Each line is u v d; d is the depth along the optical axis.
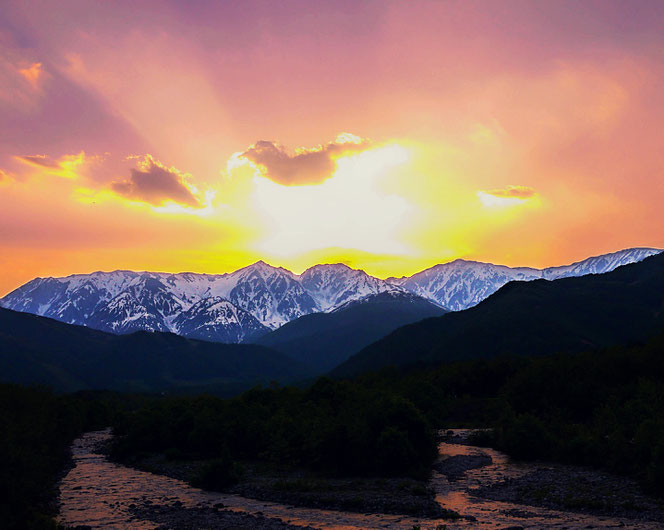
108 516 41.44
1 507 39.22
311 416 72.94
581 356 109.00
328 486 50.56
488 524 36.75
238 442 70.88
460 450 71.56
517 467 58.84
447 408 113.12
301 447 63.03
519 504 42.88
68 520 40.28
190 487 53.91
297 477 56.41
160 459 71.50
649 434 50.69
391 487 49.75
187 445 75.44
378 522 38.44
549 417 81.19
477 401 119.69
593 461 57.16
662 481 43.09
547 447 63.22
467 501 44.19
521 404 94.94
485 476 54.34
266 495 48.31
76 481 57.81
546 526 35.78
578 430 66.25
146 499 48.03
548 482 49.56
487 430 84.19
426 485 50.62
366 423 59.62
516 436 64.19
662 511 38.81
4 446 44.59
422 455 58.81
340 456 58.06
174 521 39.59
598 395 86.44
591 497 43.12
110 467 68.75
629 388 85.94
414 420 59.62
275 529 36.84
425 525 37.19
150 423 79.00
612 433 59.84
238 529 37.12
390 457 55.88
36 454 54.81
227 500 47.50
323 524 38.12
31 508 40.81
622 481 48.06
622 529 34.75
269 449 66.62
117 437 95.56
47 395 95.19
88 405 135.62
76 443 97.06
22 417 70.19
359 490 48.84
